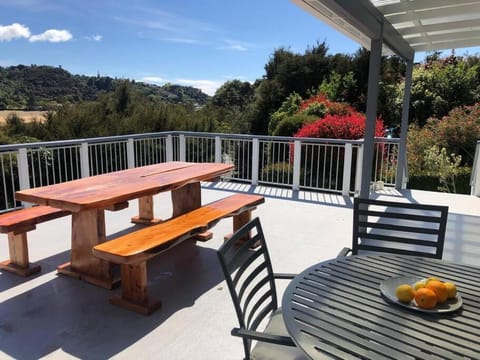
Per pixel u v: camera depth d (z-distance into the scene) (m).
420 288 1.50
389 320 1.40
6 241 3.85
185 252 3.65
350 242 3.97
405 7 3.82
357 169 5.90
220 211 3.42
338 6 2.88
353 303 1.52
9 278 3.04
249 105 17.72
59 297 2.76
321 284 1.68
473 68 12.59
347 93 14.68
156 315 2.54
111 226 4.43
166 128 12.62
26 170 4.87
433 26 4.67
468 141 9.84
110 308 2.62
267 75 17.56
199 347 2.21
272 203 5.58
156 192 3.21
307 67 16.20
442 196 6.14
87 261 2.98
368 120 4.02
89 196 2.82
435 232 2.28
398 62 14.15
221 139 6.88
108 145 7.04
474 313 1.45
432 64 13.58
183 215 3.30
